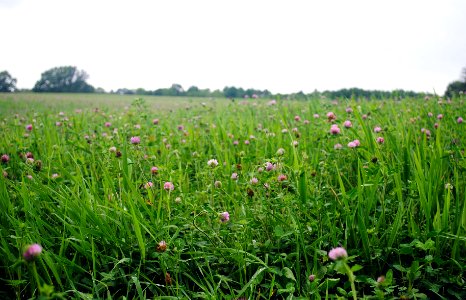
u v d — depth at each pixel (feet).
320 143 13.43
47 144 15.88
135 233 8.04
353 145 10.87
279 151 9.84
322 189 10.17
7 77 216.74
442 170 10.30
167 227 7.87
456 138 13.25
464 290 6.86
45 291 4.70
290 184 8.95
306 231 8.20
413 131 14.29
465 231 7.70
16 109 48.08
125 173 9.94
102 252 8.00
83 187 9.04
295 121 19.62
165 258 7.51
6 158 12.67
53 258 7.47
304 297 6.36
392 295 6.59
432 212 8.71
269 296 6.88
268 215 8.79
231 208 9.91
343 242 8.02
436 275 7.18
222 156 14.29
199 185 11.85
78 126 20.18
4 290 7.20
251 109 28.55
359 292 7.04
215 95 71.72
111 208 8.66
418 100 25.63
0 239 7.78
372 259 7.63
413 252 7.70
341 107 23.26
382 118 16.52
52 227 8.51
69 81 228.02
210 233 8.29
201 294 6.86
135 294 7.16
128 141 15.15
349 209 8.59
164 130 18.71
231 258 7.88
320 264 7.52
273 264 7.74
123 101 79.41
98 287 7.11
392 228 7.84
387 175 8.88
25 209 8.23
